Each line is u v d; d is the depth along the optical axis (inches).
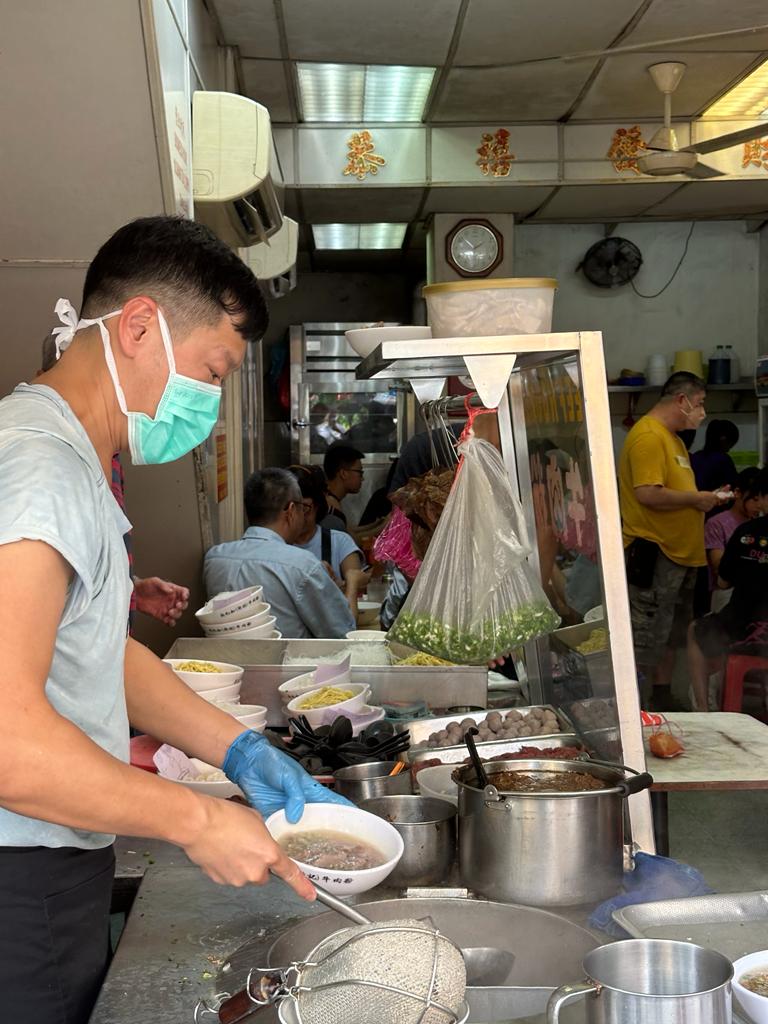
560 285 306.5
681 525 206.1
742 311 308.3
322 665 101.6
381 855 55.9
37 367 117.0
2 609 39.5
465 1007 42.7
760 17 179.9
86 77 95.3
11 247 108.6
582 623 77.7
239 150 133.6
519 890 57.6
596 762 65.1
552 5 173.8
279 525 142.5
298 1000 40.9
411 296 358.0
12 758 38.9
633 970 42.6
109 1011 47.9
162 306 48.6
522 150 245.6
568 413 77.2
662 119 244.1
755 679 175.9
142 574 146.1
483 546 77.3
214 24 179.6
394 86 217.6
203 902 60.5
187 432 51.8
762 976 44.6
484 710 92.7
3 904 46.8
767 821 135.2
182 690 63.1
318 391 319.0
